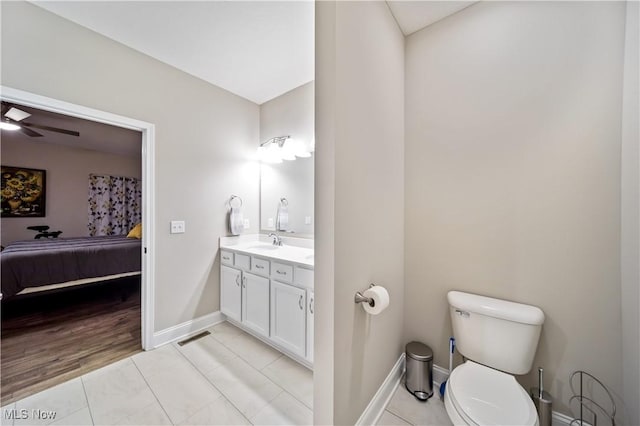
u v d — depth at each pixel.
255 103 2.85
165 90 2.11
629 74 1.11
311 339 1.72
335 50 1.03
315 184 1.10
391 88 1.57
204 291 2.41
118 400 1.50
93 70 1.74
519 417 0.99
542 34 1.33
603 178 1.20
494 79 1.46
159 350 2.02
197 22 1.68
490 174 1.48
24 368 1.77
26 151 4.14
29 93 1.50
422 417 1.41
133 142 4.11
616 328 1.18
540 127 1.34
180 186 2.21
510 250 1.42
